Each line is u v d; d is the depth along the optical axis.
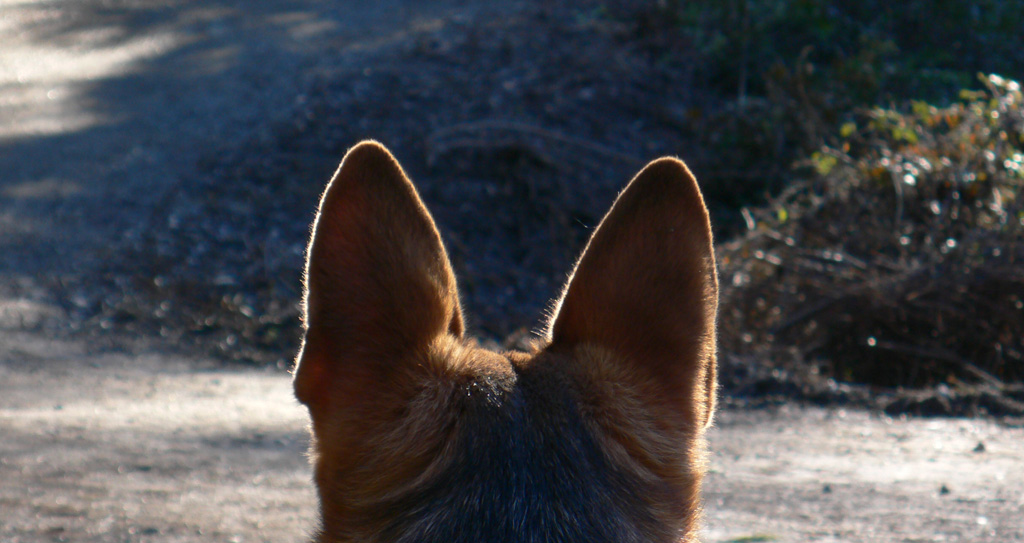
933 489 5.20
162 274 11.95
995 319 8.27
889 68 14.48
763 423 7.06
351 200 1.89
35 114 19.38
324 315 1.87
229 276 11.85
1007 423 6.92
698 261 2.04
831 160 10.58
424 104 15.98
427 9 22.25
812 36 16.02
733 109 13.52
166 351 9.82
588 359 1.99
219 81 19.64
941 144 9.79
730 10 15.95
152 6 27.67
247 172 14.77
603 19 18.28
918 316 8.38
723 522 4.64
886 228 9.11
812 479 5.45
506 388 1.87
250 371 9.23
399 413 1.83
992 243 8.30
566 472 1.78
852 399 7.76
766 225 9.92
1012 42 16.56
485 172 13.88
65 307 11.04
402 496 1.77
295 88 17.81
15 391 8.07
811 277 9.00
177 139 16.80
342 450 1.84
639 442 1.89
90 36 25.34
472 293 11.39
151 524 4.76
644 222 2.06
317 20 23.19
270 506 5.11
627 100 15.32
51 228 13.62
